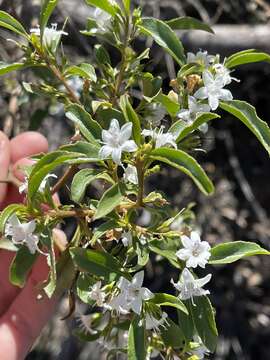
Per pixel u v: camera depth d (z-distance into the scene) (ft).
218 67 0.49
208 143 1.21
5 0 0.77
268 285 1.19
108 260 0.46
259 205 1.23
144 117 0.52
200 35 0.92
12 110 0.83
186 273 0.46
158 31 0.50
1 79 0.87
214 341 0.47
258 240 1.19
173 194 1.14
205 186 0.40
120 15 0.49
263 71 1.17
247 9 0.97
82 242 0.51
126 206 0.47
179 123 0.47
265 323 1.17
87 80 0.52
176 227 0.67
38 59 0.51
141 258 0.46
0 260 0.61
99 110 0.50
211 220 1.17
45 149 0.68
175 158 0.42
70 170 0.52
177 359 0.48
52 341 1.03
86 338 0.56
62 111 0.90
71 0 0.91
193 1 0.99
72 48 0.94
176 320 1.08
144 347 0.45
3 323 0.60
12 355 0.60
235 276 1.19
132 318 0.48
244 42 0.91
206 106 0.48
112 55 0.95
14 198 0.64
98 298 0.46
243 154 1.25
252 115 0.47
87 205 0.50
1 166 0.63
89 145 0.44
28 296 0.60
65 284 0.51
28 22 0.80
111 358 0.56
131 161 0.44
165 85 1.03
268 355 1.16
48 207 0.52
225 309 1.18
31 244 0.47
